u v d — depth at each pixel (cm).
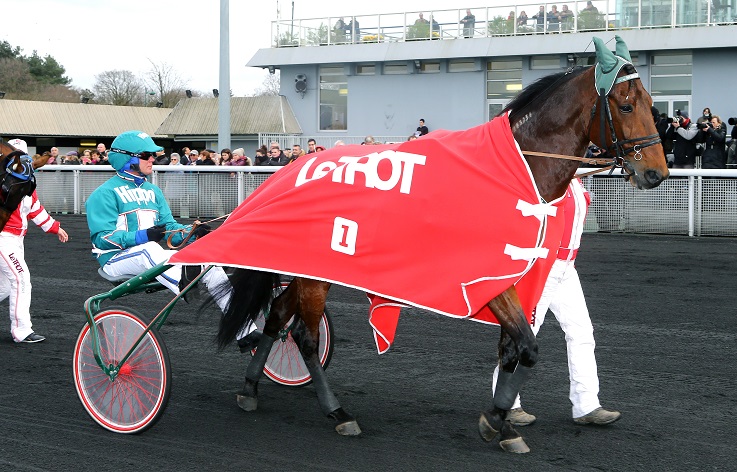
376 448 373
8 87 4491
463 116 1941
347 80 2075
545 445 375
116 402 399
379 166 378
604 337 585
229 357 546
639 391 459
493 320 382
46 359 539
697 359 525
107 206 472
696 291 748
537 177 370
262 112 2134
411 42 1947
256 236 386
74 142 2767
